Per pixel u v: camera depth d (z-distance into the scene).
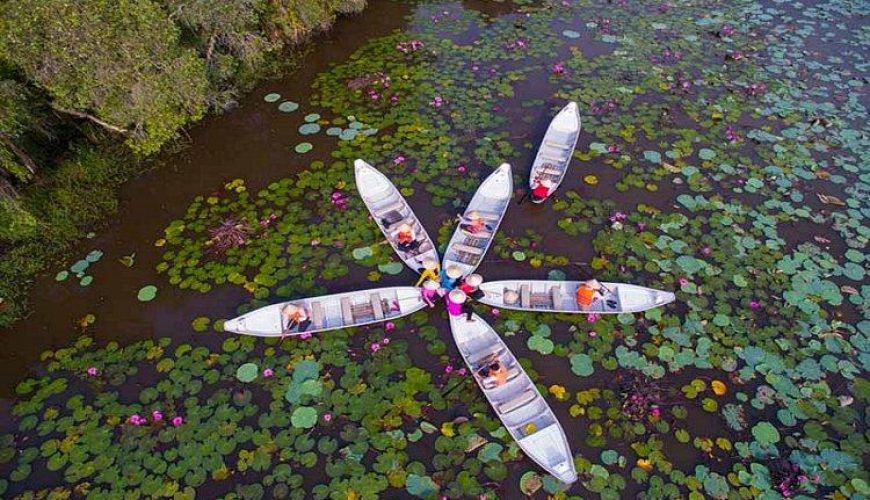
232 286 12.62
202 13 14.82
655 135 16.33
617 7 22.27
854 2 22.36
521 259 12.98
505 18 21.67
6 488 9.63
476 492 9.50
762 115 17.06
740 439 10.16
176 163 15.74
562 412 10.47
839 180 14.92
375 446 10.08
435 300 12.09
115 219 14.18
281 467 9.84
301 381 10.97
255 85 18.39
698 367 11.13
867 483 9.59
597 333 11.60
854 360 11.21
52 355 11.48
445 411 10.52
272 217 14.09
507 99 17.73
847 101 17.50
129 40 12.47
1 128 11.65
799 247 13.23
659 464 9.83
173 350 11.50
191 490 9.57
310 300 11.89
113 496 9.51
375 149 16.03
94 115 15.23
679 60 19.38
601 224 13.77
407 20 21.58
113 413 10.55
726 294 12.31
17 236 13.05
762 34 20.66
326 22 19.97
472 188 14.74
